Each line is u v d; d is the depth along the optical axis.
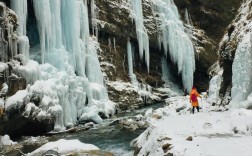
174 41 32.81
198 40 34.97
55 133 19.38
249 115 12.74
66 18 24.48
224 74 19.38
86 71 25.80
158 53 33.50
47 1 22.27
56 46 23.16
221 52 22.06
